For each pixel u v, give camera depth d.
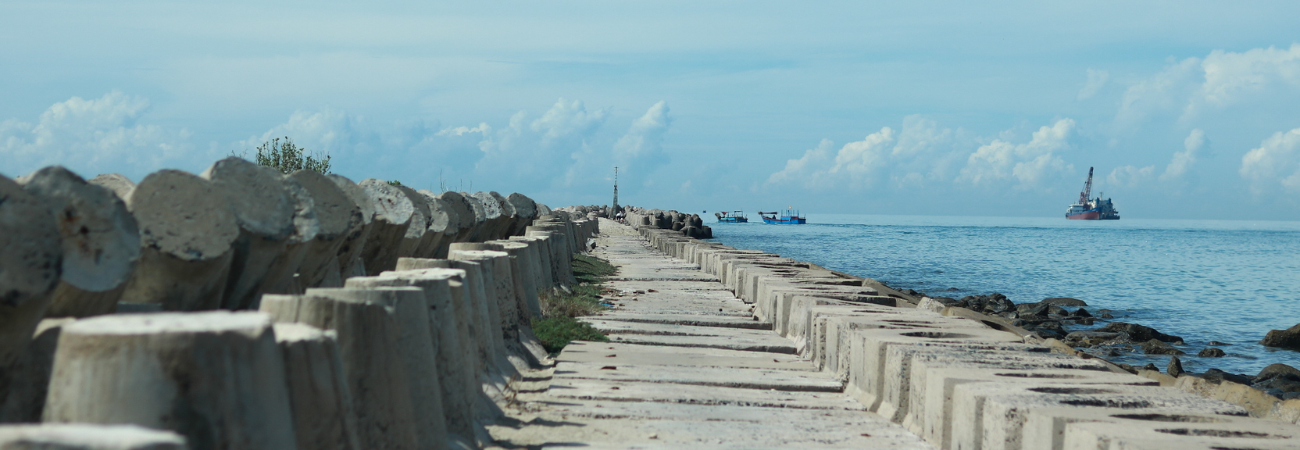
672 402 8.62
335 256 7.94
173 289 5.48
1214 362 20.72
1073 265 62.59
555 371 10.00
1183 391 6.86
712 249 25.72
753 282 16.83
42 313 3.78
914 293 32.94
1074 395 6.55
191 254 5.42
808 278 16.23
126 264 4.56
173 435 2.35
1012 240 112.38
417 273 6.86
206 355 2.98
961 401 6.80
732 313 15.77
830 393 9.63
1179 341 23.52
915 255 70.81
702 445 6.84
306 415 3.78
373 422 4.70
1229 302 38.25
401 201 10.60
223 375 3.01
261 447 3.11
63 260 4.23
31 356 3.91
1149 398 6.50
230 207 5.68
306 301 4.59
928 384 7.49
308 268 7.46
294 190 7.16
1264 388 16.33
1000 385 6.90
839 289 14.31
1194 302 38.09
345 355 4.59
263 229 6.17
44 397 3.93
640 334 13.15
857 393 9.21
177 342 2.93
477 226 17.47
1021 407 6.15
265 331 3.23
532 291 13.22
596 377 9.65
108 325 2.98
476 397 7.09
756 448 6.83
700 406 8.46
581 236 32.47
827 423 8.01
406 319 5.45
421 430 5.48
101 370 2.88
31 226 3.67
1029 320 27.58
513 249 12.60
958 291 41.28
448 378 6.38
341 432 3.99
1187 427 5.65
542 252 15.79
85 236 4.40
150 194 5.43
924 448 7.20
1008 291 42.03
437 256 13.82
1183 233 166.00
